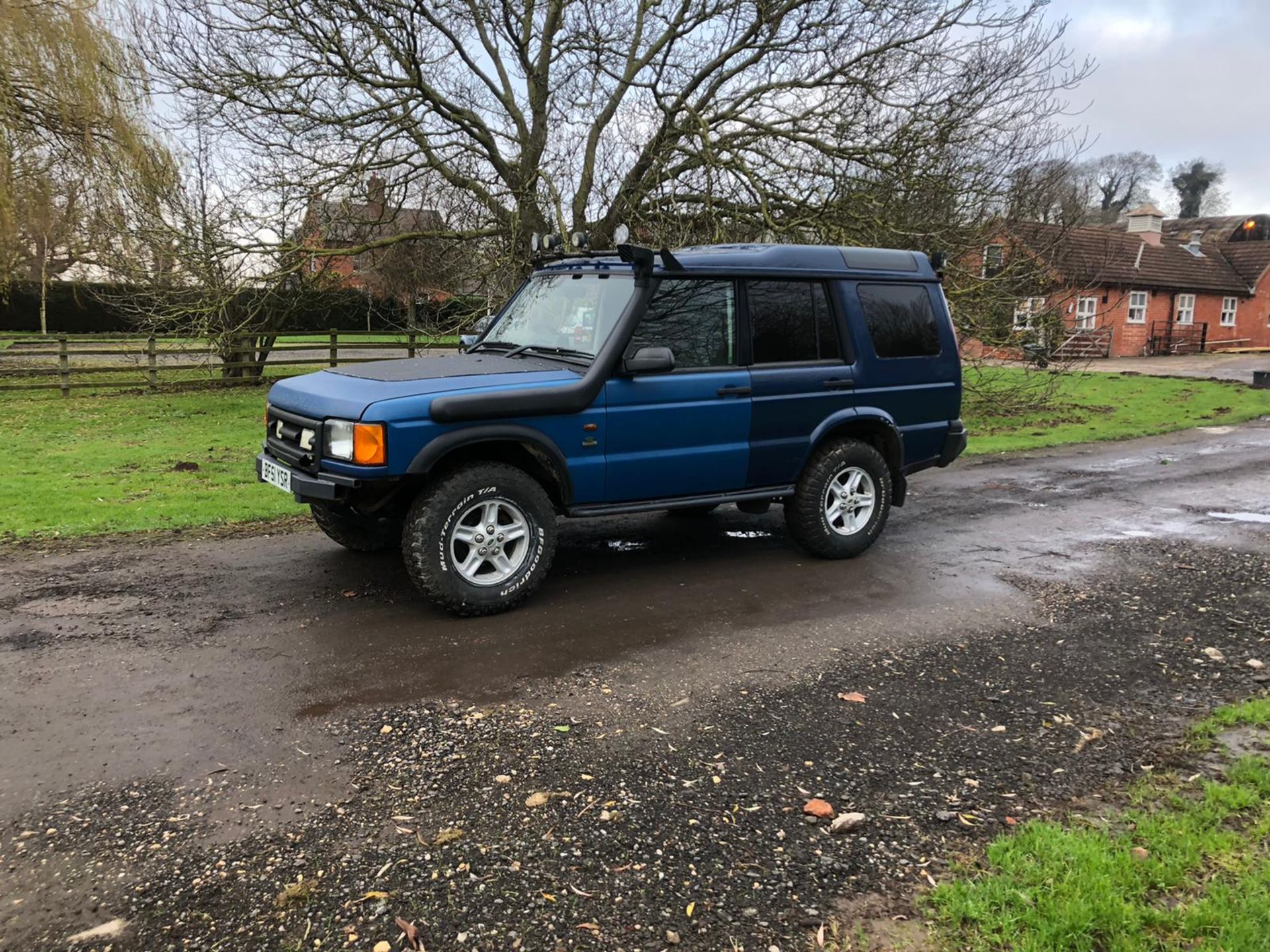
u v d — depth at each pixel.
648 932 2.32
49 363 21.67
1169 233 49.50
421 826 2.79
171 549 6.11
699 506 5.54
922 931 2.34
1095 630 4.69
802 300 5.69
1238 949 2.22
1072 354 17.17
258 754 3.24
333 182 13.76
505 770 3.14
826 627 4.69
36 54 16.27
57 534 6.47
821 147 13.45
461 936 2.29
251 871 2.55
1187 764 3.25
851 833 2.79
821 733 3.47
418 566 4.54
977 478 9.48
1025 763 3.26
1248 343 41.34
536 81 14.21
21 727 3.43
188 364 20.08
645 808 2.92
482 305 15.47
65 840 2.69
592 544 6.48
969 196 13.42
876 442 6.27
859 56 13.12
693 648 4.36
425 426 4.43
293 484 4.68
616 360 4.92
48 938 2.26
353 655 4.20
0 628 4.53
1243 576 5.68
